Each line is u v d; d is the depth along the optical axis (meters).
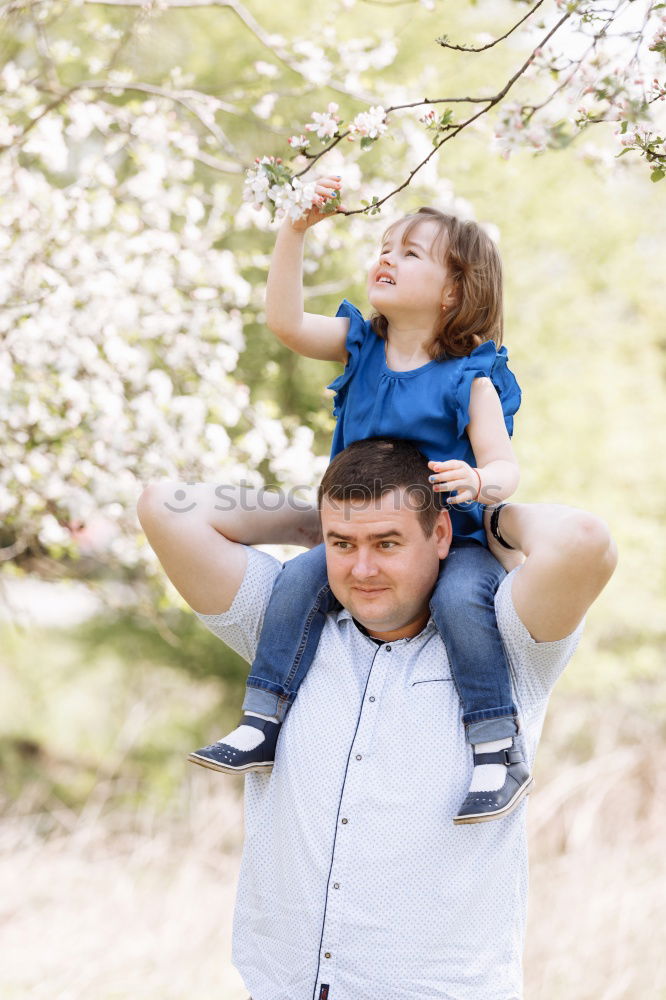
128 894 7.74
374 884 2.71
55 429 6.02
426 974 2.69
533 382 10.71
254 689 2.94
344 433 3.16
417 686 2.83
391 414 3.00
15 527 6.57
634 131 2.99
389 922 2.70
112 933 7.12
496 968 2.77
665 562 10.81
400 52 9.28
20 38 6.76
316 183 2.91
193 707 11.70
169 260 6.44
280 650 2.94
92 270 5.93
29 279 5.84
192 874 8.15
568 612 2.66
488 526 2.96
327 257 7.23
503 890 2.80
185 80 6.52
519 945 2.87
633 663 10.91
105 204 5.96
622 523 10.68
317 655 2.96
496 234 6.82
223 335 6.43
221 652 10.80
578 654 10.75
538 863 8.84
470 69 9.41
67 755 11.41
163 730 11.38
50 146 5.66
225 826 9.25
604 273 10.91
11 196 5.84
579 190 10.30
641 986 6.52
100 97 6.39
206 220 8.53
